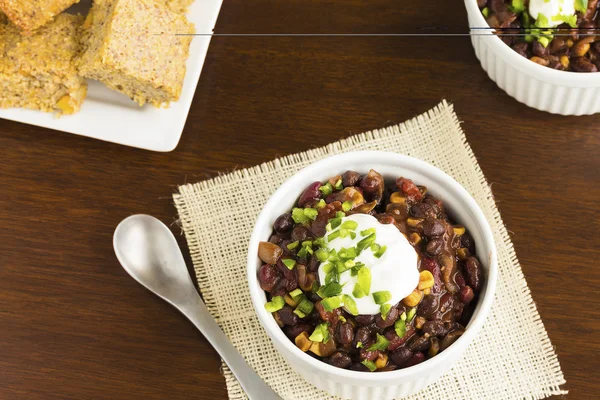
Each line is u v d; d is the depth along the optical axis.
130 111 0.63
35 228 0.63
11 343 0.61
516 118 0.64
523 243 0.61
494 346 0.59
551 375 0.59
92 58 0.61
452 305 0.55
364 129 0.64
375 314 0.54
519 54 0.60
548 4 0.59
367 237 0.54
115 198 0.63
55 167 0.64
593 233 0.61
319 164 0.57
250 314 0.61
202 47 0.64
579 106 0.62
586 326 0.60
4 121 0.65
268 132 0.64
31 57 0.62
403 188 0.56
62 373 0.60
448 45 0.66
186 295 0.60
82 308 0.61
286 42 0.66
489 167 0.63
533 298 0.60
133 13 0.61
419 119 0.64
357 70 0.66
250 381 0.58
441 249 0.55
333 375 0.53
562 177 0.63
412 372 0.53
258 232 0.56
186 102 0.63
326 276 0.54
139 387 0.60
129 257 0.61
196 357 0.60
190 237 0.62
